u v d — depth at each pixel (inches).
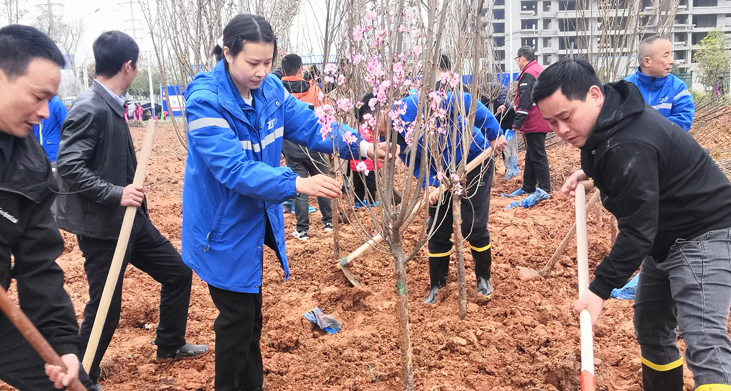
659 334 104.8
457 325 152.0
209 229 107.0
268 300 178.4
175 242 249.6
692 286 90.6
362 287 179.9
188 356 144.4
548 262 188.7
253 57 97.7
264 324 161.2
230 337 110.7
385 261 209.0
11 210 74.6
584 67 88.5
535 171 295.3
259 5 211.8
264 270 206.5
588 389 78.8
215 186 106.3
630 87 90.1
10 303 65.8
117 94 124.0
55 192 82.7
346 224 262.7
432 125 109.3
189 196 108.3
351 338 150.2
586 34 292.5
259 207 108.3
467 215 165.2
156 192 356.8
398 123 103.0
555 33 2378.2
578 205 107.8
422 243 108.3
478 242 166.9
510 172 347.3
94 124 117.0
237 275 107.4
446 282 180.2
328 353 143.5
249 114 107.4
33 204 78.3
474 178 162.2
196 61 199.9
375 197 278.1
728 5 2529.5
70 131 115.2
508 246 219.5
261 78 101.1
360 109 144.9
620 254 87.3
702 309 89.0
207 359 143.9
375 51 109.2
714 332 87.3
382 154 111.7
